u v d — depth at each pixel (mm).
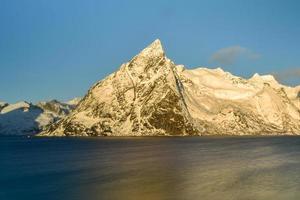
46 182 76438
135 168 95438
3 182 77312
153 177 80562
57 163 110938
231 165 102375
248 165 102500
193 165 101875
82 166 101438
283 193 65062
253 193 64875
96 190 67250
